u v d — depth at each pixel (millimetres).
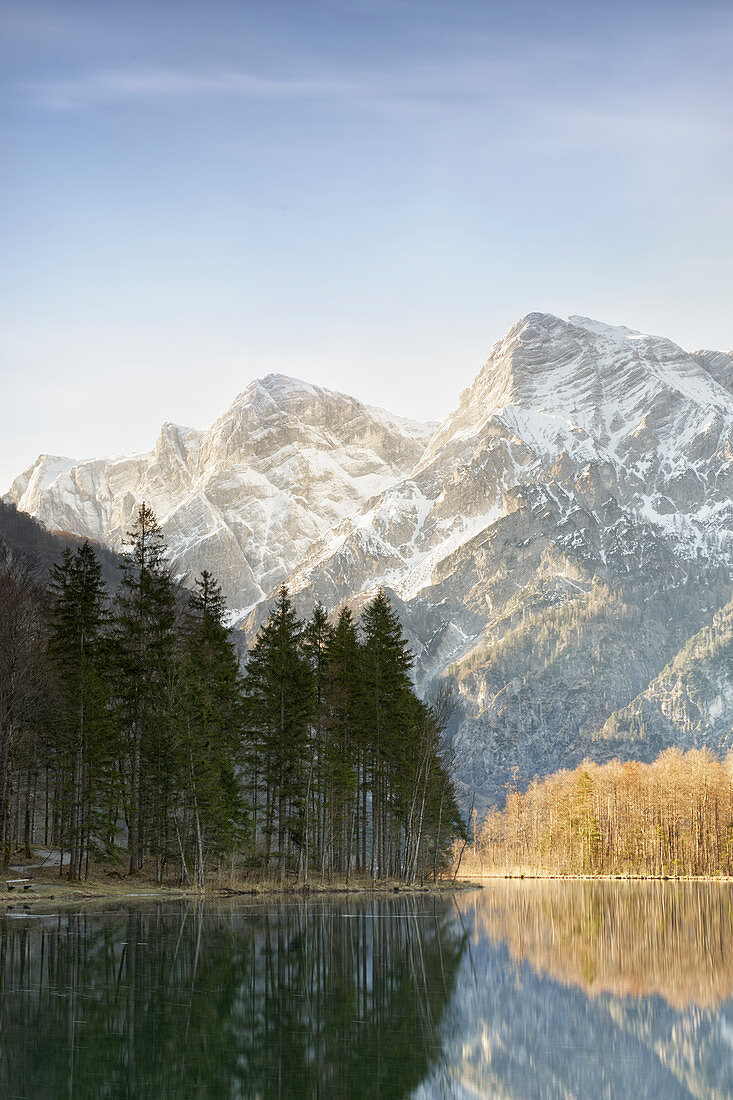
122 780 78312
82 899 64688
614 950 56719
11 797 76312
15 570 81625
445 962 46406
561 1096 25219
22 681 67438
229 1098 23203
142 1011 31016
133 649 79375
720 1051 30656
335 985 37781
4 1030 28172
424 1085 25297
